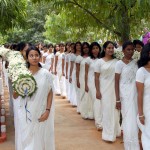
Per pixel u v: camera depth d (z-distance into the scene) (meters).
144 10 5.89
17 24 7.79
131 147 5.34
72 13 8.39
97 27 8.45
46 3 8.63
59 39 14.84
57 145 6.16
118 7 6.66
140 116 4.61
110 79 6.27
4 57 7.86
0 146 6.07
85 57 8.37
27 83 4.45
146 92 4.55
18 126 4.68
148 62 4.54
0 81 8.20
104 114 6.34
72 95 9.88
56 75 11.90
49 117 4.85
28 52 4.63
